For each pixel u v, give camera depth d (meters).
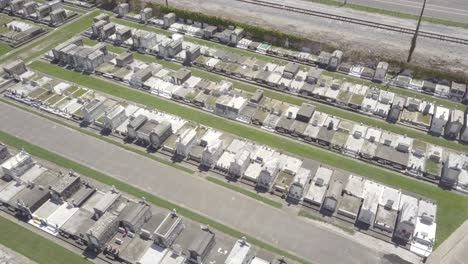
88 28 123.69
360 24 122.25
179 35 116.19
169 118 88.06
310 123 86.44
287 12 130.00
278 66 105.00
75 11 133.25
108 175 76.25
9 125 87.38
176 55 109.31
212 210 69.88
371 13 128.00
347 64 105.81
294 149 81.94
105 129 86.44
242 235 65.81
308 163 78.56
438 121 84.88
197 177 75.94
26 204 67.50
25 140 83.75
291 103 93.88
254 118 87.88
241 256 60.31
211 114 90.75
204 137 83.06
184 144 78.19
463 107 93.00
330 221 67.94
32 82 97.62
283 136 85.19
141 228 65.81
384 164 78.31
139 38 111.25
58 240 65.06
